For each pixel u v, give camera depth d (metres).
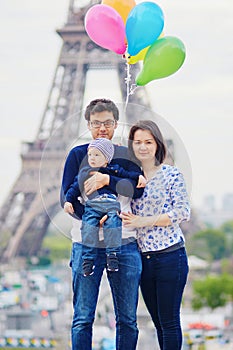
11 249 101.75
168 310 11.67
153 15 12.45
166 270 11.55
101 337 46.34
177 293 11.67
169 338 11.70
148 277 11.70
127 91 13.13
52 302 85.81
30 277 107.50
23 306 85.12
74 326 11.37
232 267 153.50
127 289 11.27
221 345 63.84
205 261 153.62
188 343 54.91
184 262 11.70
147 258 11.59
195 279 124.69
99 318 47.53
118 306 11.38
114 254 11.05
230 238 171.00
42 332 71.75
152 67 12.66
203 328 71.06
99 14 12.66
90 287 11.27
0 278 108.56
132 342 11.41
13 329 75.94
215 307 107.69
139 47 12.71
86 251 11.11
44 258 119.06
